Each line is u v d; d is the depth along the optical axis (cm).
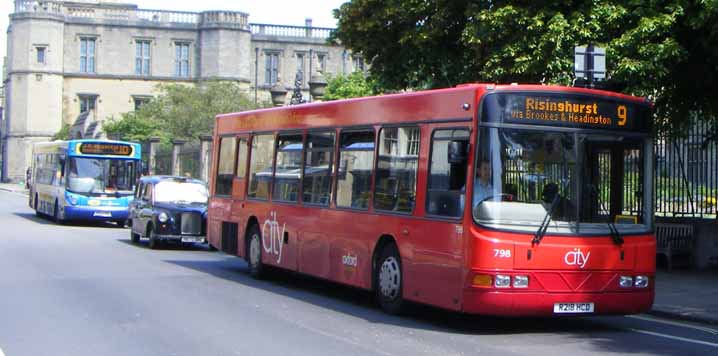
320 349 1056
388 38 2247
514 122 1173
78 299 1452
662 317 1428
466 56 2103
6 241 2641
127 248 2514
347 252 1460
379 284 1373
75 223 3759
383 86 2322
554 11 1838
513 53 1841
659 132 2091
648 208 1240
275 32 8800
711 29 1723
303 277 1892
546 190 1177
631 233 1216
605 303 1193
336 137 1528
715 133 2003
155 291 1573
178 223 2484
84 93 8462
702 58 1892
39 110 8356
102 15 8525
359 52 2367
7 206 5019
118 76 8512
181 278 1792
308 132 1633
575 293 1173
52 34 8375
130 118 6744
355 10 2253
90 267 1955
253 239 1839
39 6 8344
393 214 1333
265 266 1812
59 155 3706
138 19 8538
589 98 1210
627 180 1227
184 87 6962
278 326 1224
